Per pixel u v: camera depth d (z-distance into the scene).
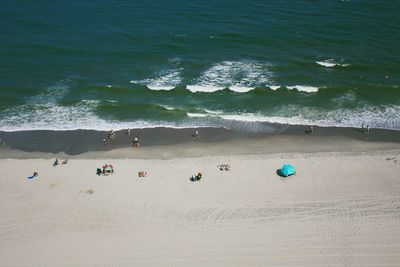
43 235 31.86
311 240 30.50
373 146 42.50
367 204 34.09
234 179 37.91
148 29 64.81
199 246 30.27
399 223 31.89
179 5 72.75
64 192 36.53
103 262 29.17
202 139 44.06
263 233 31.28
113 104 49.00
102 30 64.56
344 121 46.28
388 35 62.88
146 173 38.84
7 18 68.25
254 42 61.34
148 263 29.00
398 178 37.41
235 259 29.14
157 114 47.75
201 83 52.56
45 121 46.84
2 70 55.19
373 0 74.38
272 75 54.00
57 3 74.06
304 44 60.88
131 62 57.00
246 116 47.16
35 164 40.44
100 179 38.16
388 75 53.97
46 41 61.66
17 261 29.34
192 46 60.44
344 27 65.12
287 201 34.78
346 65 55.62
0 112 48.06
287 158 40.69
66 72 55.03
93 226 32.66
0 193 36.47
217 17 68.38
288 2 73.75
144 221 33.00
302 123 46.09
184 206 34.59
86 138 44.34
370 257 29.06
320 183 37.03
